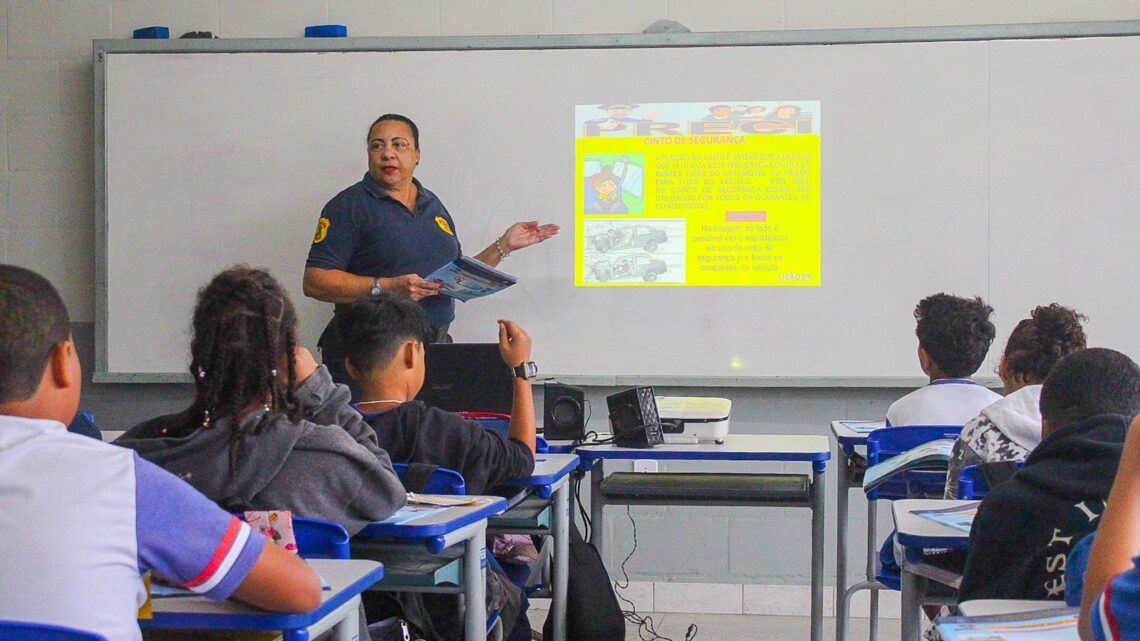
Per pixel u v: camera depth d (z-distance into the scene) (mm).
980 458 2242
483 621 1982
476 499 1972
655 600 4250
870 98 4059
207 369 1638
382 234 3920
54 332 1205
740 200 4109
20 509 1109
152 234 4250
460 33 4234
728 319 4121
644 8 4164
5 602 1091
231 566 1184
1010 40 4008
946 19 4070
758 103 4098
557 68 4156
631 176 4141
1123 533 1019
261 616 1222
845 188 4074
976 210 4023
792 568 4199
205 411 1659
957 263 4035
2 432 1148
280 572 1207
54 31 4332
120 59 4254
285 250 4223
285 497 1650
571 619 2732
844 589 3240
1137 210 3957
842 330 4082
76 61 4320
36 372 1192
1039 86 3996
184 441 1631
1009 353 2484
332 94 4215
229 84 4234
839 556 3256
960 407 2904
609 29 4176
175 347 4242
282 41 4215
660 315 4141
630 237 4145
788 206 4094
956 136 4031
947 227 4039
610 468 4266
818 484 3012
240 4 4293
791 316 4102
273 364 1648
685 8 4160
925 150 4043
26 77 4336
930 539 1733
